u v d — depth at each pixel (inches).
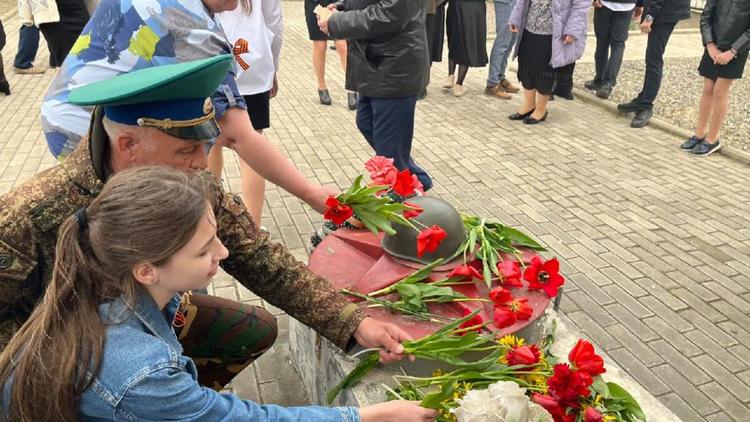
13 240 55.5
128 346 47.6
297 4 633.6
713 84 215.0
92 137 57.1
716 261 147.9
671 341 118.0
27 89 277.4
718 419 99.7
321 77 269.6
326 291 70.9
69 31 255.1
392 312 76.2
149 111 54.7
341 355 79.8
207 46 71.5
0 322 59.5
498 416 54.9
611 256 148.9
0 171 188.1
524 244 89.0
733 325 123.6
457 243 80.0
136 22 68.2
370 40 139.9
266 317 81.8
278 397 101.7
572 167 207.6
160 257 46.1
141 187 46.1
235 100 77.7
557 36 235.1
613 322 123.3
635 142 235.3
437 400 62.4
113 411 47.3
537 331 83.8
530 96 255.0
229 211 68.6
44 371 46.7
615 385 68.3
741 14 198.8
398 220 77.7
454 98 291.9
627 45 434.0
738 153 216.8
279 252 71.2
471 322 72.9
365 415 55.9
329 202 76.1
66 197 56.9
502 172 201.9
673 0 234.1
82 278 47.8
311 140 226.8
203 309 78.0
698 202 181.3
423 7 141.3
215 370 83.4
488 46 411.8
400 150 150.2
